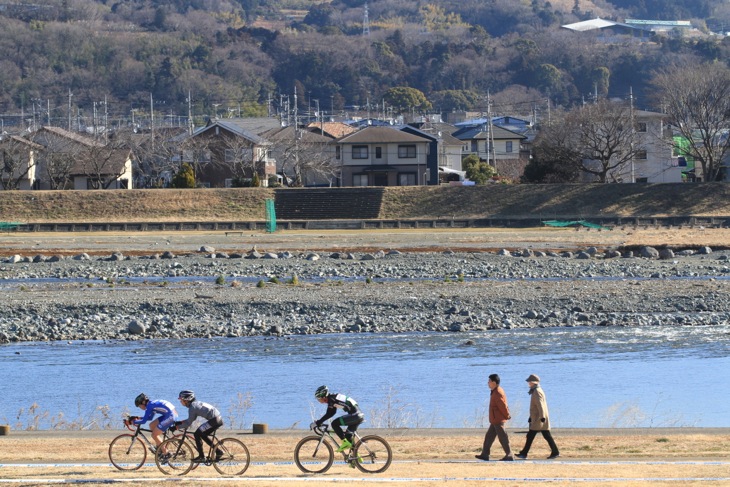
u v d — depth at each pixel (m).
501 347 128.50
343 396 61.84
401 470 62.62
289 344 131.75
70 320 145.38
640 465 63.50
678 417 91.56
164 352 126.94
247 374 113.50
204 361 121.19
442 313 152.25
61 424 87.75
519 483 58.41
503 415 65.88
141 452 68.94
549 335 136.75
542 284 182.12
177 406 98.62
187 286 181.38
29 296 167.12
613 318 148.12
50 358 123.50
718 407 96.00
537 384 67.12
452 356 122.88
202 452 62.09
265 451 70.19
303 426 88.81
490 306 156.38
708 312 153.75
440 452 69.75
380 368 116.19
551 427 84.25
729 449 69.31
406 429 80.12
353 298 162.38
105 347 130.62
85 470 63.97
